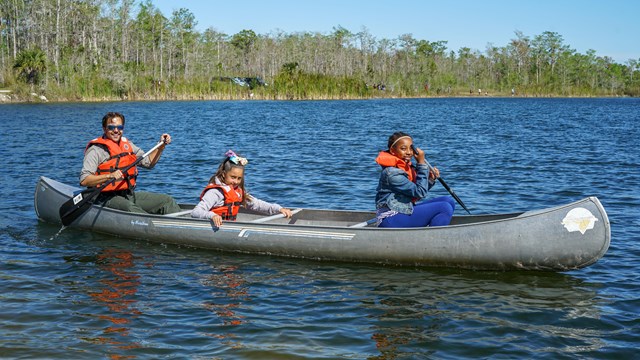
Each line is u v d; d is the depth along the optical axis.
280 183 11.01
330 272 5.79
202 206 6.39
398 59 102.31
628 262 5.98
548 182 11.12
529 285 5.39
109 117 7.01
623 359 3.94
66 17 68.69
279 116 33.69
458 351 4.07
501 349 4.09
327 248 6.07
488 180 11.46
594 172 12.27
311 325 4.48
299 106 47.75
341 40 100.00
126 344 4.12
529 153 15.87
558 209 5.56
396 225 6.01
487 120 31.89
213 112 37.47
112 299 4.98
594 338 4.26
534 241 5.54
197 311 4.74
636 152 15.88
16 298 4.96
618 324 4.50
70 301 4.91
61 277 5.54
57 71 53.56
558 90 99.81
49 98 51.53
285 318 4.61
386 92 87.25
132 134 21.80
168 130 23.50
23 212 8.22
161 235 6.72
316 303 4.95
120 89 56.62
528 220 5.57
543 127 26.25
